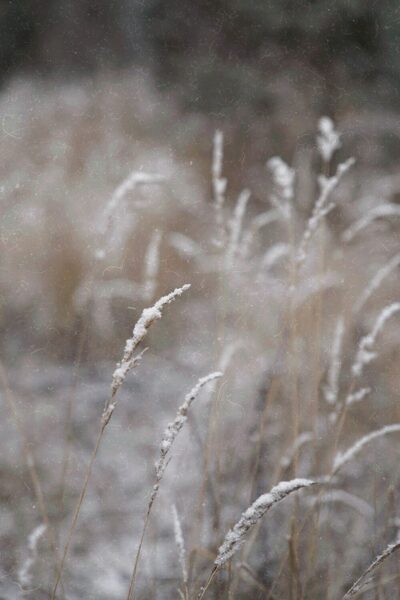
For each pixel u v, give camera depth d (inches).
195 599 57.8
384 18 313.1
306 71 309.1
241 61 321.7
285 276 100.3
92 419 114.0
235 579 62.3
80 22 373.7
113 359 137.5
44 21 378.0
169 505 83.0
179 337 139.1
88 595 71.3
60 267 141.9
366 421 92.1
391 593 65.4
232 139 253.1
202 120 275.9
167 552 79.0
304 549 72.4
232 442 82.4
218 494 68.6
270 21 324.8
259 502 40.7
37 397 120.3
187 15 347.9
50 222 155.2
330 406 86.2
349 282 112.7
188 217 177.2
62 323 136.5
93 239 147.0
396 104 291.1
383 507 78.3
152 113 271.0
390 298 120.0
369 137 243.3
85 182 180.5
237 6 331.0
